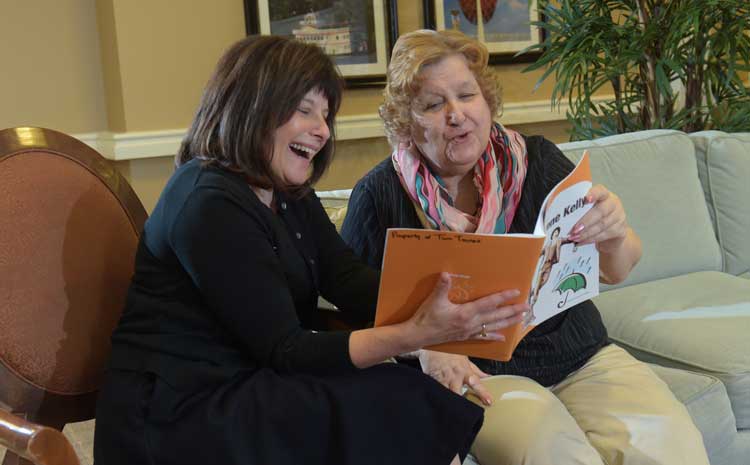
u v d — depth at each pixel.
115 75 3.21
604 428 1.63
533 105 4.11
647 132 2.60
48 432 1.15
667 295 2.31
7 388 1.39
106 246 1.59
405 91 1.71
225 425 1.29
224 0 3.35
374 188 1.83
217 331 1.39
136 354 1.39
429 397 1.34
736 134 2.68
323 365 1.34
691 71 3.19
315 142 1.47
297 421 1.30
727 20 3.02
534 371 1.74
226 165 1.42
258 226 1.41
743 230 2.60
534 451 1.48
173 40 3.25
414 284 1.30
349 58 3.61
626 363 1.77
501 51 3.98
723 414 1.83
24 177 1.47
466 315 1.30
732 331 2.02
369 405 1.31
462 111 1.68
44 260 1.47
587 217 1.53
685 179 2.55
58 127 3.27
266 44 1.45
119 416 1.35
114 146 3.18
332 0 3.54
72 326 1.50
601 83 3.17
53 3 3.21
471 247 1.25
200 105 1.46
